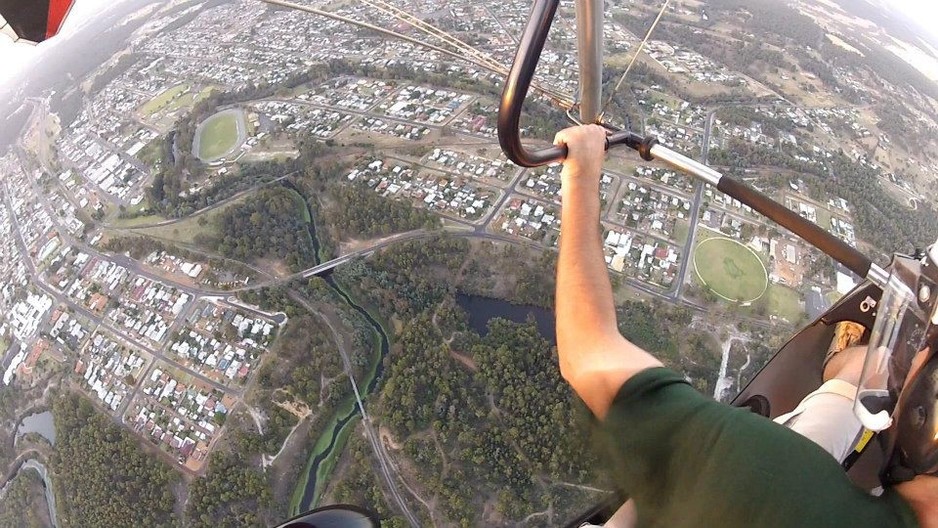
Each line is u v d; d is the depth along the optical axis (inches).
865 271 100.2
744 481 49.4
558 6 86.7
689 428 55.9
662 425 57.7
